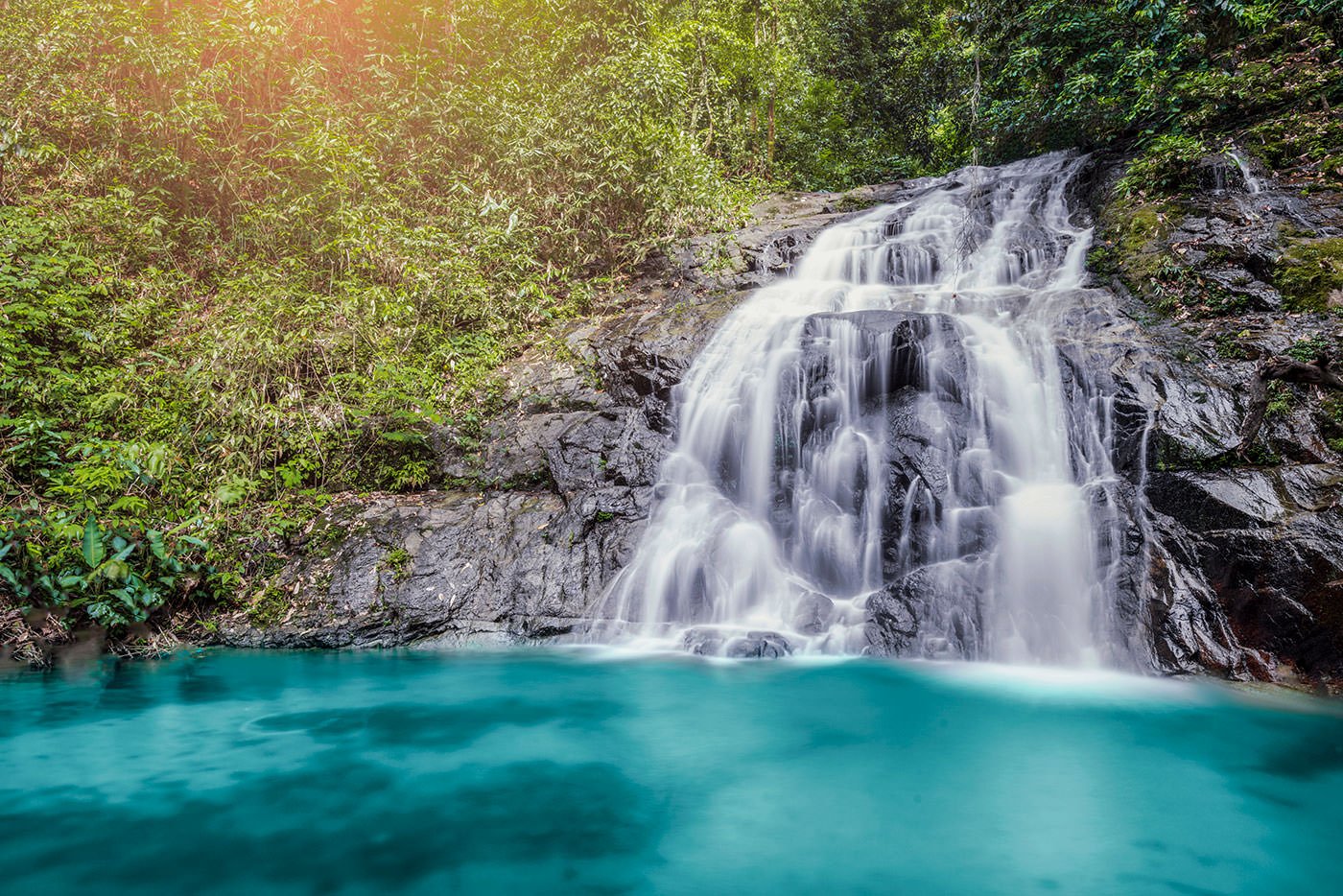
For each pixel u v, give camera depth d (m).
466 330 8.45
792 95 17.16
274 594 5.53
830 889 2.18
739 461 6.35
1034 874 2.27
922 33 18.61
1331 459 4.75
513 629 5.34
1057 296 7.02
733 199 11.05
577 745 3.39
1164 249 7.20
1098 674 4.39
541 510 6.16
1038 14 11.81
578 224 10.01
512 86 10.11
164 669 4.62
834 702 3.96
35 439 5.45
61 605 4.87
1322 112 8.28
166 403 6.50
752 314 7.54
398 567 5.69
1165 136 8.42
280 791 2.87
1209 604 4.39
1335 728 3.51
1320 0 8.79
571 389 7.29
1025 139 12.73
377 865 2.30
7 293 6.54
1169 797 2.84
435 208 9.62
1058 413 5.54
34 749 3.29
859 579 5.58
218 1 9.12
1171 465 4.91
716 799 2.83
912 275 9.14
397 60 10.05
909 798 2.84
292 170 8.86
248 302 7.54
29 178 8.27
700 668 4.64
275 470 6.46
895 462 5.65
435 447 6.91
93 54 8.68
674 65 10.73
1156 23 10.20
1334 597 3.97
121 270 7.94
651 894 2.14
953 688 4.18
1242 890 2.18
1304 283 6.11
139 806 2.71
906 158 17.17
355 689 4.22
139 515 5.46
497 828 2.58
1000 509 5.20
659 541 5.75
